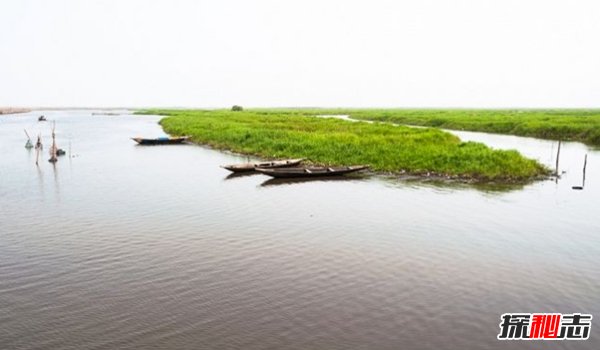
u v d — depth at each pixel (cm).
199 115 10394
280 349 1040
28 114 17912
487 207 2316
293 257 1597
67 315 1193
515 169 3109
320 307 1233
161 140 5328
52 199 2491
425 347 1052
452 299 1288
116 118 13275
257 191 2697
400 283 1388
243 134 5041
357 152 3775
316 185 2873
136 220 2064
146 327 1134
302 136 4681
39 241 1770
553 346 1067
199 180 3058
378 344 1061
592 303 1278
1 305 1248
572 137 5866
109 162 3903
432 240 1789
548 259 1599
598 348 1067
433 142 4300
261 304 1248
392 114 11575
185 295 1302
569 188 2800
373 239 1795
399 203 2394
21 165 3728
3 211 2227
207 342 1068
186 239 1791
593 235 1870
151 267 1505
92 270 1480
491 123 7381
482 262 1564
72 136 6631
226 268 1497
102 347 1049
